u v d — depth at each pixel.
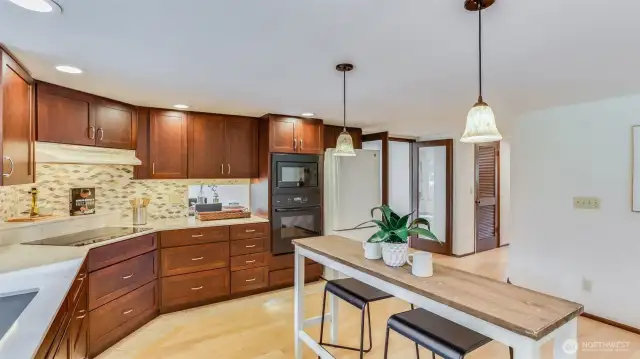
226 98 3.00
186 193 3.82
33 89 2.34
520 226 3.72
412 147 5.99
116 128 3.05
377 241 1.95
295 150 3.91
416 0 1.34
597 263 3.09
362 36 1.69
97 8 1.39
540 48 1.84
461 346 1.42
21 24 1.54
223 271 3.50
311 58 2.00
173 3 1.36
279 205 3.82
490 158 5.94
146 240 2.99
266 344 2.67
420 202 5.91
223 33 1.65
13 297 1.39
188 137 3.55
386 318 3.15
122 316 2.71
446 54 1.94
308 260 4.10
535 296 1.37
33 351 0.94
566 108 3.31
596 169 3.10
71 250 2.13
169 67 2.15
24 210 2.80
